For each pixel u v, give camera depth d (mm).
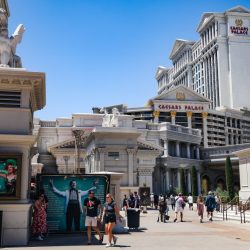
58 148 66938
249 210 30578
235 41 146875
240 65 145000
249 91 143750
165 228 22109
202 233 19391
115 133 39438
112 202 14500
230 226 23641
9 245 14352
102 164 38750
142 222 26844
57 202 17984
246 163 35781
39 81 15898
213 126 108188
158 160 80000
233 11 148375
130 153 39562
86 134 65812
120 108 100688
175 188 71375
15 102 15859
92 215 14906
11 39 17156
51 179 18141
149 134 80562
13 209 14766
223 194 45281
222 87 143500
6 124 15633
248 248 13922
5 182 14938
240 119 120000
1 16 17000
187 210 43438
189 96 104438
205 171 90562
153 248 13703
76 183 18344
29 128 16484
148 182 65875
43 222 16047
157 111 100125
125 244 14805
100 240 15078
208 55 154875
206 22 155500
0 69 15383
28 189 16516
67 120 77000
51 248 13555
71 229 17891
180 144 86250
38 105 19078
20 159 15188
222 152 88875
